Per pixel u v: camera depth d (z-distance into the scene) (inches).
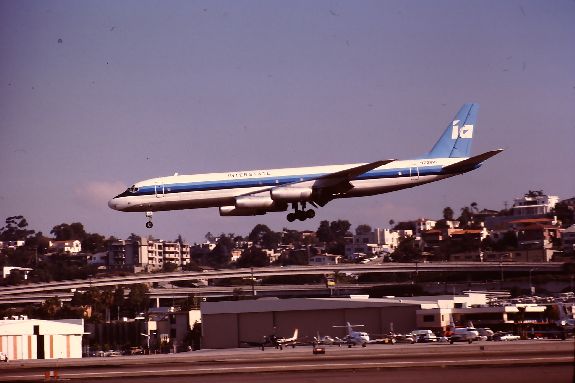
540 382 4859.7
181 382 5482.3
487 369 5546.3
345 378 5344.5
